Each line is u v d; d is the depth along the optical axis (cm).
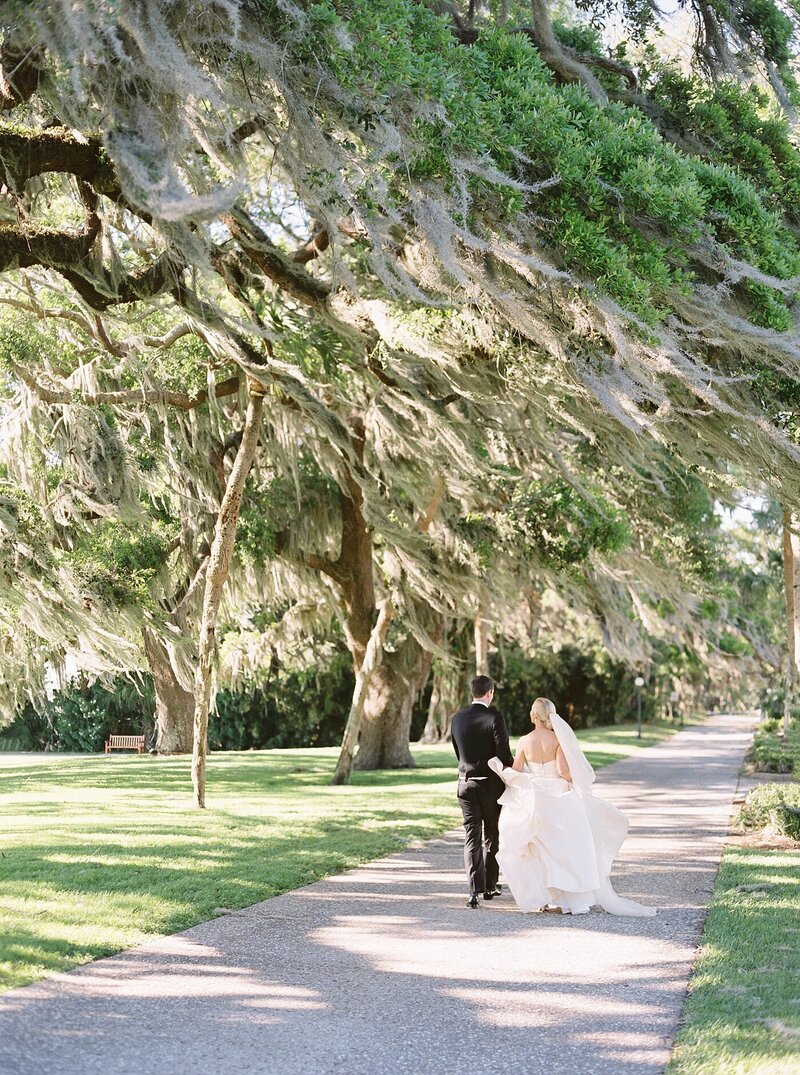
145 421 1717
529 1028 488
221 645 2555
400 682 2453
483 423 1659
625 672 5169
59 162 863
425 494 1969
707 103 1176
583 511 1977
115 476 1641
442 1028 488
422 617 2392
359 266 1409
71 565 1606
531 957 626
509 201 827
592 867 765
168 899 766
